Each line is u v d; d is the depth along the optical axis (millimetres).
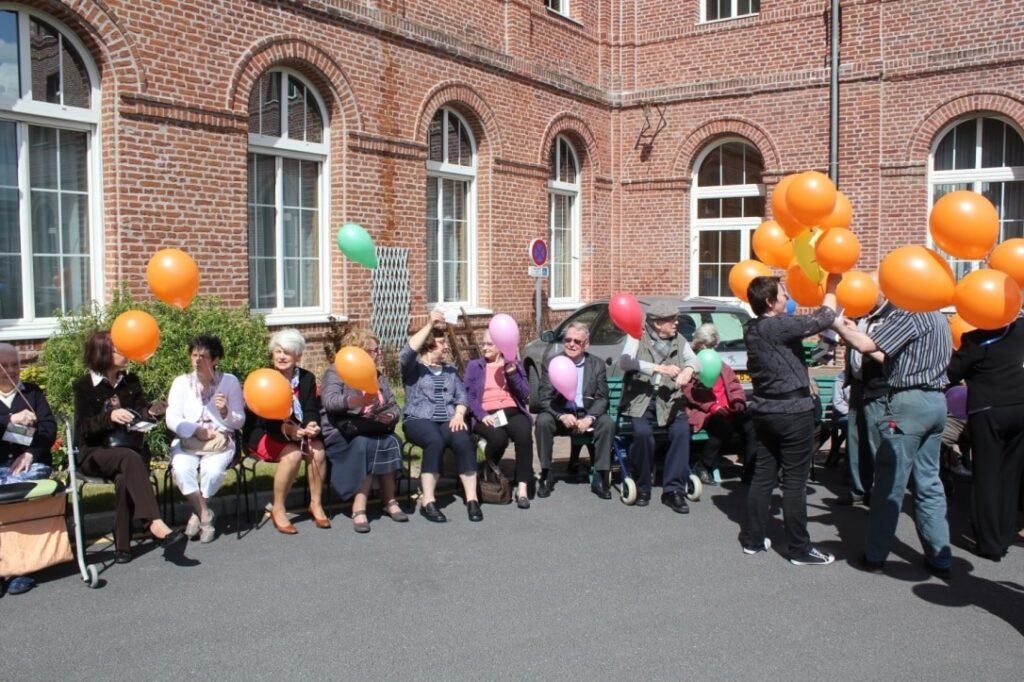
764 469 5820
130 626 4648
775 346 5559
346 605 4949
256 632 4574
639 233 17984
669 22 17391
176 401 6098
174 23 9703
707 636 4555
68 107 9086
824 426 8375
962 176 14914
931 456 5477
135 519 6266
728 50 16781
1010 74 14117
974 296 4633
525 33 15547
